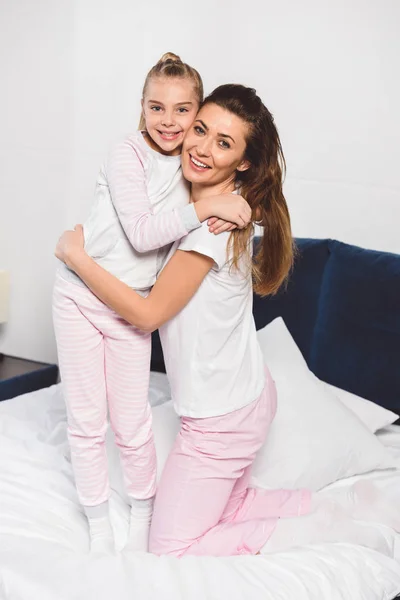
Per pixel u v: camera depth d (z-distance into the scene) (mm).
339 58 2629
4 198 3350
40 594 1435
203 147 1561
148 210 1567
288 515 1843
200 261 1584
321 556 1623
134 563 1552
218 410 1672
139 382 1686
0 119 3295
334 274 2555
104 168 1646
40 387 3115
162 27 2891
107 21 2988
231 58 2791
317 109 2686
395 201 2635
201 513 1679
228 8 2764
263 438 1757
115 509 1848
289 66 2701
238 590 1476
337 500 1902
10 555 1557
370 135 2629
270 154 1619
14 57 3209
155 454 1774
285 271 1733
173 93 1558
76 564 1537
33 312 3373
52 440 2156
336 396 2295
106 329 1637
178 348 1678
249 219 1568
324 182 2721
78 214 3191
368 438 2164
